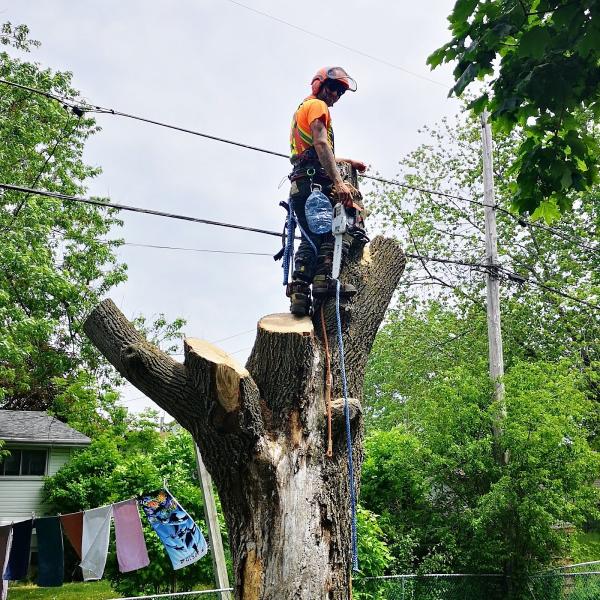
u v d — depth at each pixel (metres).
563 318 19.92
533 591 11.25
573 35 3.96
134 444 19.31
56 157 20.59
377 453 12.71
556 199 4.99
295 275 4.34
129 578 10.98
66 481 18.84
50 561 6.92
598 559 13.66
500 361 12.84
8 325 14.20
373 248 4.77
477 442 11.59
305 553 3.53
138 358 3.88
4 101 17.81
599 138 16.89
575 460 11.43
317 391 3.89
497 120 4.77
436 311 20.94
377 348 22.16
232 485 3.74
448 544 11.25
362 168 4.71
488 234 13.40
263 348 3.91
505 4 4.25
